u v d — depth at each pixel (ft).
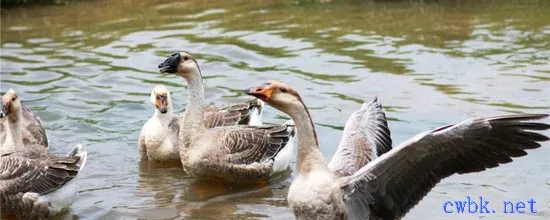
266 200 36.27
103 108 46.68
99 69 52.75
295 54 55.16
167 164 40.75
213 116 41.70
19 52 56.65
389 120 42.83
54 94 48.39
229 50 56.13
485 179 36.47
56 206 34.40
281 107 27.02
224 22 64.08
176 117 41.24
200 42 58.34
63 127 44.09
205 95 47.73
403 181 26.78
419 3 69.21
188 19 65.41
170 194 36.86
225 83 49.80
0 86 49.55
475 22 62.34
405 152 25.91
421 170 26.48
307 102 46.24
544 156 38.24
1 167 34.32
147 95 48.62
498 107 44.09
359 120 31.48
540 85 47.39
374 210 27.61
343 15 65.77
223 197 36.63
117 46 57.93
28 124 41.37
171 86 50.14
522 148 25.88
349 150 29.96
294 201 27.25
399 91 47.44
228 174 37.63
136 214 34.60
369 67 52.06
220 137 38.09
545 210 33.30
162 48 57.11
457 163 26.23
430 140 25.48
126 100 47.80
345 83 49.16
